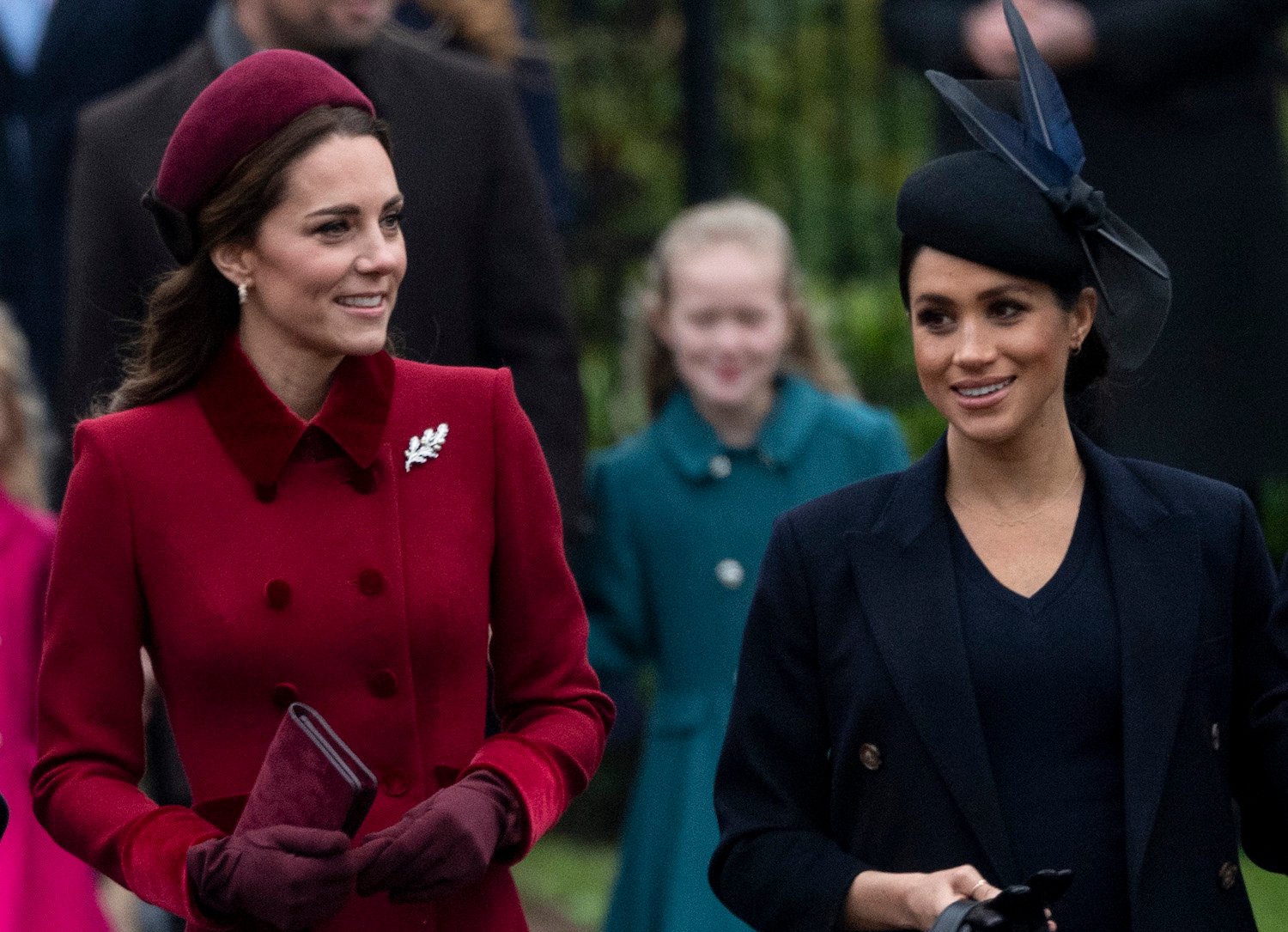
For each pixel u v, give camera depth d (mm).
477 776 10516
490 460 11117
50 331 20547
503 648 11375
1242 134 20109
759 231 18375
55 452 18484
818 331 19281
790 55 28703
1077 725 10867
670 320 18438
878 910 10820
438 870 10023
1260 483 21047
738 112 28625
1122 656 10836
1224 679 11070
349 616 10648
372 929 10664
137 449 10719
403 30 19031
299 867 9656
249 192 10438
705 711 17766
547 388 16422
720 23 28547
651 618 18219
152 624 10750
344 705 10641
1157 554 11000
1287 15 20000
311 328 10547
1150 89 19812
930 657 10922
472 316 16344
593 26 28406
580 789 11156
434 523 10883
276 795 9867
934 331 10969
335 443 10797
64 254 20469
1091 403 11773
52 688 10789
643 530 18094
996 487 11219
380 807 10625
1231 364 20094
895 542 11195
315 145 10438
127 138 15844
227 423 10734
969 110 10984
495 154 16297
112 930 16578
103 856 10531
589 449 26641
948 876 10398
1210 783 10938
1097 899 10734
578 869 24344
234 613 10578
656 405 19062
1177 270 20062
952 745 10820
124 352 15844
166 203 10711
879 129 28734
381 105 15812
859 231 28703
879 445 18312
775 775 11508
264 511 10695
